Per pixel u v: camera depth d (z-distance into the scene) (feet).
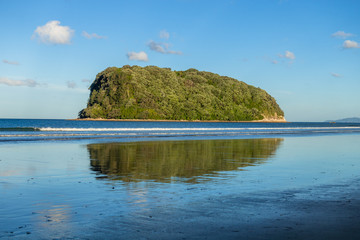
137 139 102.63
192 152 63.93
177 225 18.47
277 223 18.86
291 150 70.64
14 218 19.71
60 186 29.86
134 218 19.85
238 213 21.07
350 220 19.56
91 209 21.97
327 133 170.30
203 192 27.81
